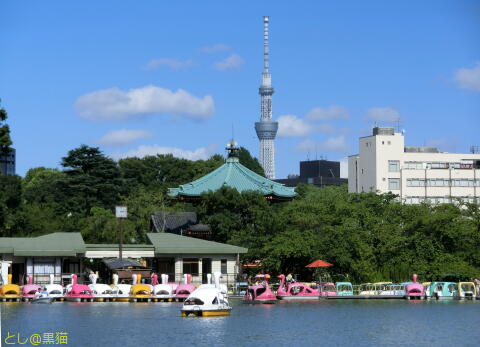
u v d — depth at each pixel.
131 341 68.06
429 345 67.50
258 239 121.19
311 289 105.81
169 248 116.06
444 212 118.19
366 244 113.31
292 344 67.31
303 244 113.56
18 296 101.50
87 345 66.25
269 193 134.62
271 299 100.62
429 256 113.44
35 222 146.75
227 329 75.12
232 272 118.62
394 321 81.38
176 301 102.25
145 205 171.88
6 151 118.50
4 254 114.00
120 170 197.62
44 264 112.94
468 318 83.94
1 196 144.00
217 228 129.75
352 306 96.50
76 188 179.88
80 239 119.94
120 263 108.69
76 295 101.75
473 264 115.38
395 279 112.56
